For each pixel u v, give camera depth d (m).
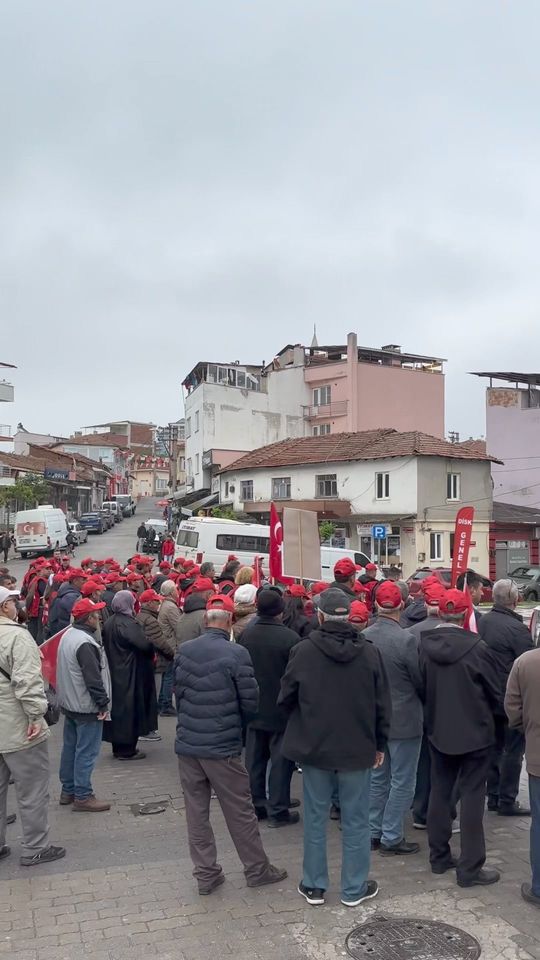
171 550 29.83
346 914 5.18
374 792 6.45
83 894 5.48
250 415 56.50
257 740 7.07
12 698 5.98
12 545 50.38
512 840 6.48
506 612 7.15
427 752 6.83
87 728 7.25
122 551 48.75
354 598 8.73
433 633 5.86
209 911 5.22
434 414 59.62
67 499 76.25
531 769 5.29
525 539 40.12
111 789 7.91
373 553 38.81
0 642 5.96
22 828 6.02
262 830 6.81
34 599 14.16
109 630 8.98
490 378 48.72
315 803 5.35
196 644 5.70
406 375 58.69
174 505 65.31
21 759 5.96
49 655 7.23
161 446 132.12
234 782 5.56
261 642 6.89
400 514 37.75
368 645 5.45
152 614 9.24
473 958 4.61
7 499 49.75
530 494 46.94
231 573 12.29
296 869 5.93
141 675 9.17
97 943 4.80
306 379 58.81
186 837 6.59
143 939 4.84
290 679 5.40
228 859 6.13
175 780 8.23
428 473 37.69
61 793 7.64
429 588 6.86
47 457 80.94
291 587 8.80
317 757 5.23
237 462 47.88
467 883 5.57
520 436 47.50
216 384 55.31
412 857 6.17
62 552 45.56
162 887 5.60
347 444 42.78
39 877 5.77
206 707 5.53
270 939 4.85
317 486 41.59
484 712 5.63
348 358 56.88
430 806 5.90
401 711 6.17
